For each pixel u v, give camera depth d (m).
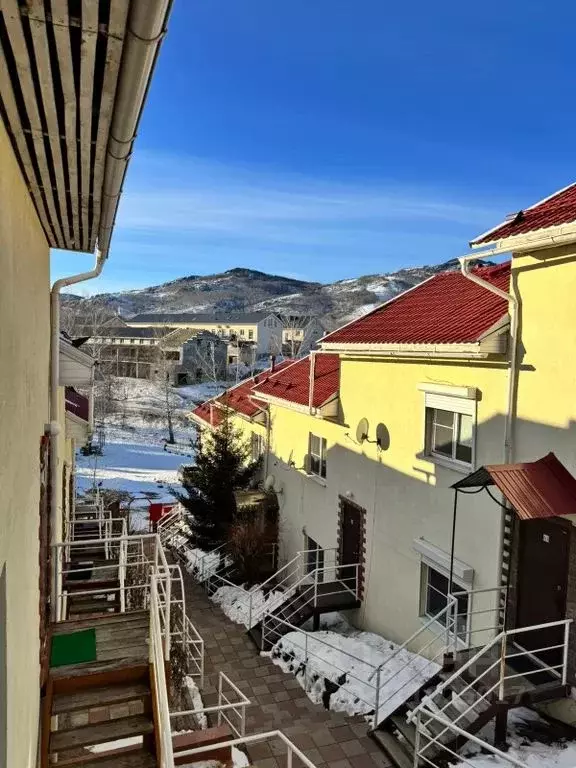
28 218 4.38
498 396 8.30
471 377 8.91
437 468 9.76
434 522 9.82
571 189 8.20
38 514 5.55
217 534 18.47
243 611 14.12
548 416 7.40
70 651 6.15
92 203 4.70
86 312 56.25
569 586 7.03
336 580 13.39
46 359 6.87
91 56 2.40
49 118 3.04
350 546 13.02
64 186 4.24
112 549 11.27
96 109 2.92
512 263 7.97
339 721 9.14
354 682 9.83
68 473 12.75
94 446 38.66
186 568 18.38
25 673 4.10
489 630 8.36
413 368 10.45
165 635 6.48
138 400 51.31
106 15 2.10
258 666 11.39
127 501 26.27
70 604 8.88
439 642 9.52
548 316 7.40
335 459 13.59
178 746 6.80
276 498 17.58
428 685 8.37
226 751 6.93
